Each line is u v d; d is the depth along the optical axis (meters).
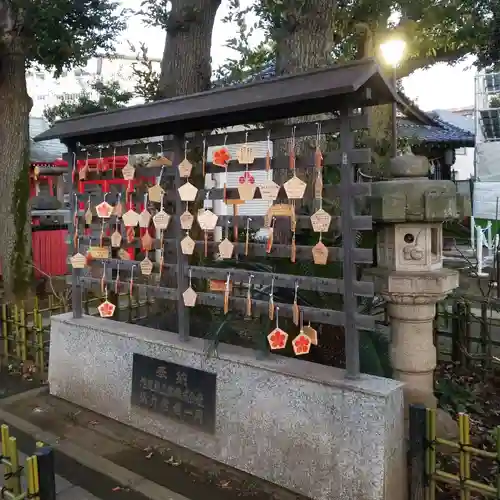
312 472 3.37
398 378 3.74
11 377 5.97
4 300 8.65
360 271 4.14
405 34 5.16
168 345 4.21
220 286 4.13
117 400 4.66
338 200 4.17
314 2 4.73
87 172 4.96
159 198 4.24
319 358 4.07
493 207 13.78
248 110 3.56
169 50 5.90
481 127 14.59
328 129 3.33
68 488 3.74
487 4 8.84
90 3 9.16
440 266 3.72
